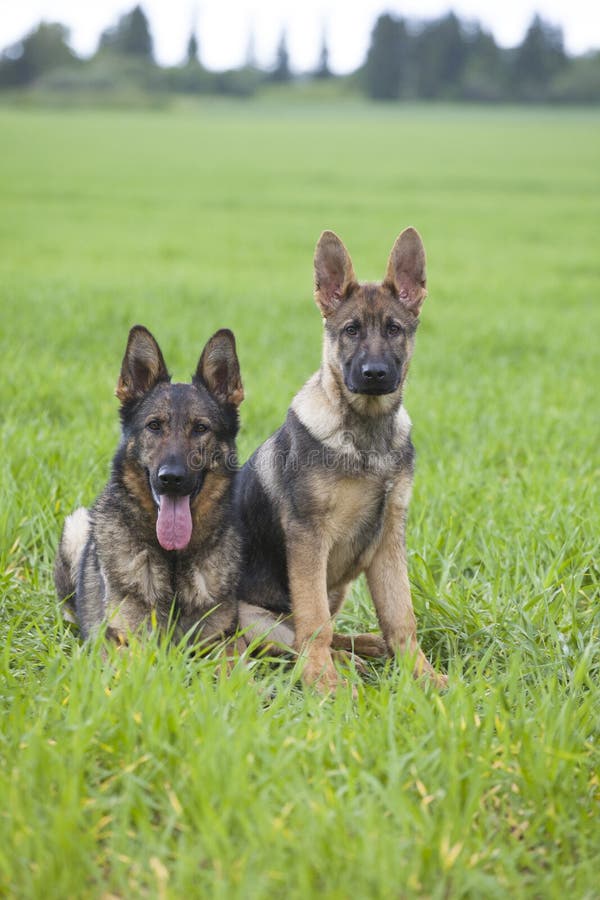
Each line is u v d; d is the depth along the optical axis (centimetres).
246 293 2091
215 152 7125
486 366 1505
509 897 396
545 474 951
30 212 3628
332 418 664
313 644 647
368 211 3969
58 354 1446
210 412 656
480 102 17338
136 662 536
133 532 641
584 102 16975
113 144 7550
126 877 402
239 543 682
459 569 754
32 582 734
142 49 19162
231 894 379
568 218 3884
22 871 395
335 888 386
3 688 532
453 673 583
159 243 2950
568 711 495
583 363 1555
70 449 943
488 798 457
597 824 442
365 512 672
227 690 515
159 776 452
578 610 689
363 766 464
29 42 17075
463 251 2947
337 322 703
